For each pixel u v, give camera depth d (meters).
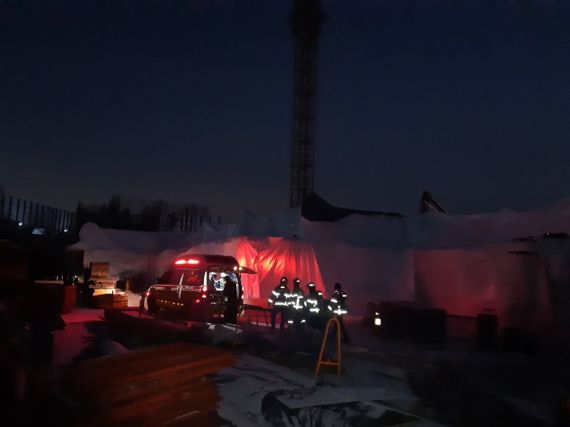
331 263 20.59
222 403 7.64
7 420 5.25
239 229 24.62
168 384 6.16
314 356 11.08
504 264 15.16
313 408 7.35
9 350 5.51
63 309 18.27
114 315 15.19
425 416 7.79
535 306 14.12
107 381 5.96
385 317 15.88
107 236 29.03
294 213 22.70
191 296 16.30
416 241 21.11
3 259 13.68
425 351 13.09
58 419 5.63
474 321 16.03
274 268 20.78
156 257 27.66
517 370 10.45
